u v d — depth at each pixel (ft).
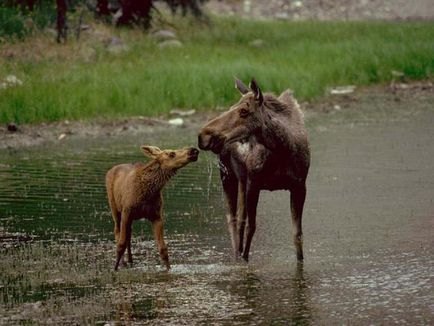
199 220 145.79
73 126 227.61
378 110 247.29
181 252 128.88
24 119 228.43
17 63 268.41
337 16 467.11
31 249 130.00
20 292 111.14
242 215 125.18
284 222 145.18
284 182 117.70
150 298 108.37
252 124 112.37
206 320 100.53
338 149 199.00
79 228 141.18
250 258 125.59
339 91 273.33
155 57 291.99
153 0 345.31
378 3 503.61
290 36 350.02
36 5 319.06
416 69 289.74
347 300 106.32
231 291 110.63
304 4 507.71
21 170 183.83
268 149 114.83
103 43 306.55
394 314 101.14
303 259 123.65
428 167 178.81
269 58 295.28
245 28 372.99
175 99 249.14
